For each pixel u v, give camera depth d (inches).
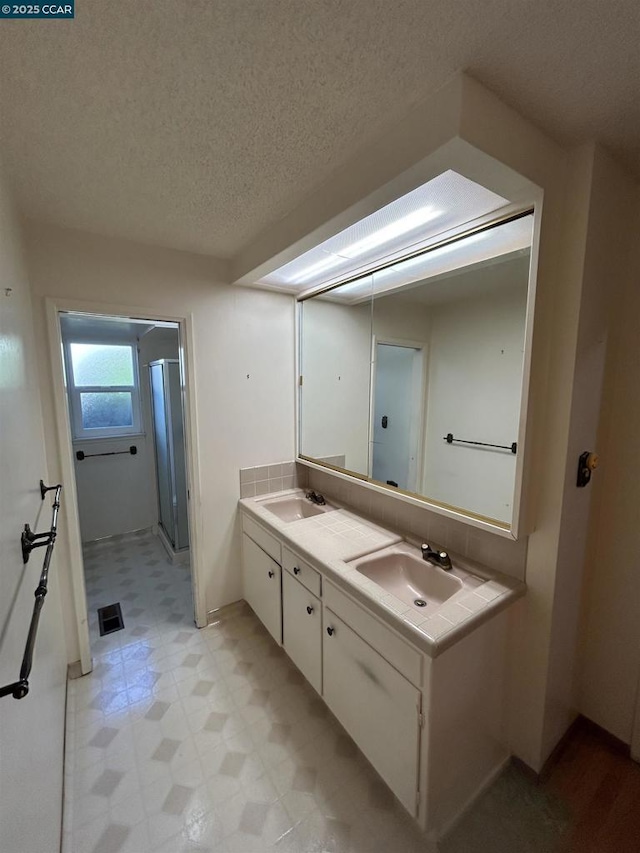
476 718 50.7
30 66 32.3
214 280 83.9
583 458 50.5
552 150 43.0
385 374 78.7
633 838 48.4
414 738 45.4
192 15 28.2
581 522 53.5
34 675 38.8
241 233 69.7
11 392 39.2
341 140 43.1
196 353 83.3
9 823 27.2
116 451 135.1
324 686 63.3
